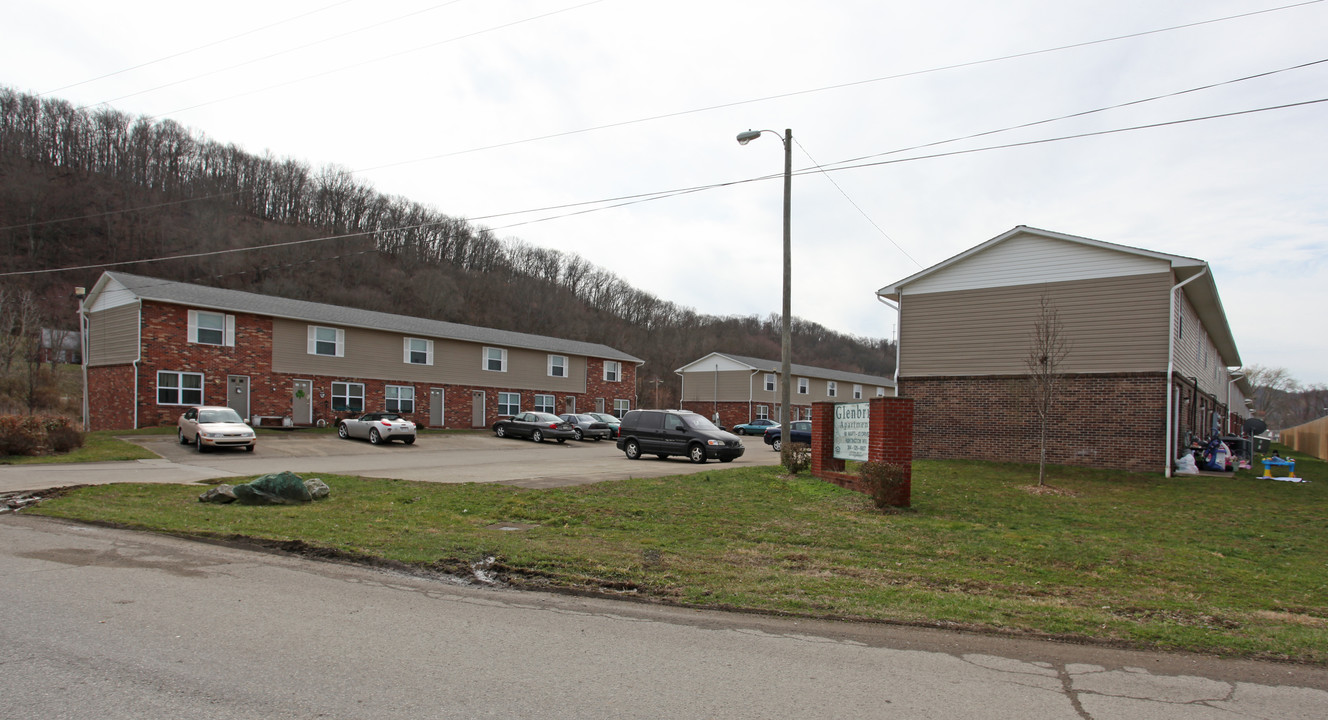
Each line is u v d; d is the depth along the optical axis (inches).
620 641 200.5
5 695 150.0
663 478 580.4
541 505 443.2
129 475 610.9
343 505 446.6
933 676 178.9
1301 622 239.1
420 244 2564.0
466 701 152.9
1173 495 573.9
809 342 4357.8
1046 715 155.3
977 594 264.7
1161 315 724.0
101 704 146.2
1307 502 544.7
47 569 270.5
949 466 739.4
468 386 1535.4
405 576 273.9
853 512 442.9
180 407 1112.8
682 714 149.4
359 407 1341.0
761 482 557.9
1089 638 212.4
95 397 1204.5
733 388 2230.6
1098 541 375.9
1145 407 723.4
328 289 2046.0
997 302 815.1
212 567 279.9
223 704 147.6
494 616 222.5
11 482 539.8
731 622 223.3
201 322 1142.3
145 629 198.1
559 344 1765.5
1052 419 769.6
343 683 161.6
